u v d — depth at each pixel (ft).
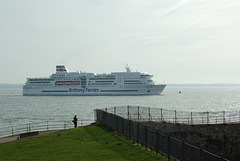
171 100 622.95
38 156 80.43
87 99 632.79
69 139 105.91
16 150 89.25
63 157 78.38
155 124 140.67
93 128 130.31
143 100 608.19
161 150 82.89
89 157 77.92
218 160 65.26
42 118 302.86
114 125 120.67
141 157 77.97
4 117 314.35
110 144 94.79
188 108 431.84
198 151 70.79
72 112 366.02
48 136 113.09
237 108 435.12
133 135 100.89
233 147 132.98
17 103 537.24
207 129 135.13
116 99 631.15
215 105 494.59
